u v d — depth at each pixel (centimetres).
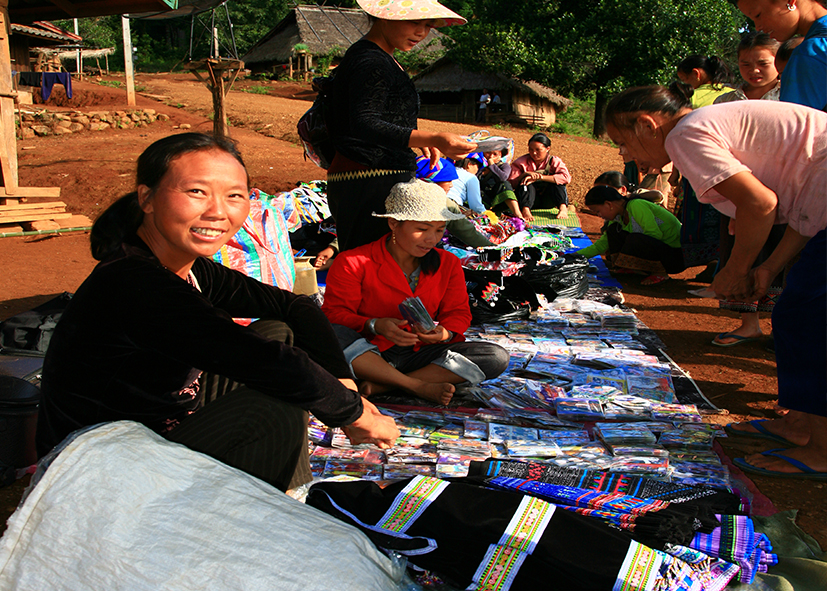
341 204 356
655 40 2466
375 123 330
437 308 327
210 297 198
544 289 473
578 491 202
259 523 152
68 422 167
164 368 171
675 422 281
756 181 229
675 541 181
